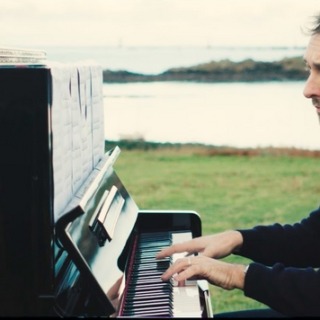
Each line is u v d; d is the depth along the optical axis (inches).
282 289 71.0
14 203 56.3
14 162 55.9
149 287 73.6
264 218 189.3
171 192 196.7
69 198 64.3
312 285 71.1
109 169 88.7
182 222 94.9
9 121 55.4
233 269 72.6
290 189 198.7
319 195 200.1
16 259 56.9
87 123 76.7
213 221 185.0
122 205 83.4
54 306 57.1
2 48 63.7
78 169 70.3
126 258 79.3
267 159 202.4
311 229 90.4
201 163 199.0
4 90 55.0
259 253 87.8
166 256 81.7
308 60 77.4
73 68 67.2
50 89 55.3
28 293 57.1
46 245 56.6
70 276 62.7
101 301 58.7
